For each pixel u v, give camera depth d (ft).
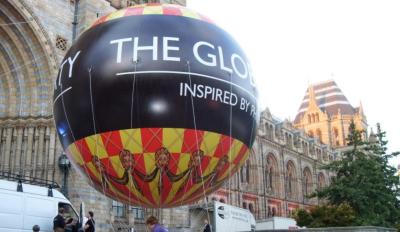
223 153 41.39
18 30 94.38
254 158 231.71
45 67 97.60
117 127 38.40
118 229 104.73
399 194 174.19
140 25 40.32
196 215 122.21
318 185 299.99
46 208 58.59
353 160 168.86
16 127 95.61
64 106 41.86
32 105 96.37
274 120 261.65
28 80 97.50
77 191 92.48
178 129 38.27
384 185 163.63
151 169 39.32
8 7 91.61
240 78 41.88
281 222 138.31
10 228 53.36
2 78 97.71
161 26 40.22
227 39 42.86
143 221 112.98
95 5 109.29
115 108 38.27
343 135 442.09
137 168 39.32
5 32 94.17
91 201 95.25
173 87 38.04
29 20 94.38
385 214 160.35
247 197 218.38
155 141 38.29
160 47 38.86
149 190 40.93
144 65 38.19
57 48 99.86
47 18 98.94
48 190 60.34
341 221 142.82
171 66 38.34
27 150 94.07
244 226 122.31
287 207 251.60
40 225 57.06
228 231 112.68
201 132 38.99
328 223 143.84
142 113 37.88
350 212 145.38
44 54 97.25
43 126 95.71
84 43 42.09
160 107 37.81
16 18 93.61
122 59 38.65
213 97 39.27
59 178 92.68
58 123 43.70
